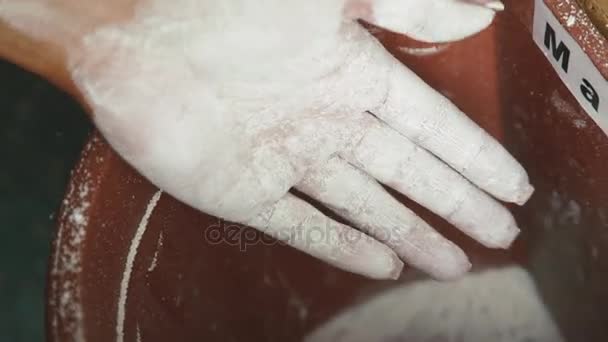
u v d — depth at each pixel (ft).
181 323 1.52
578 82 1.39
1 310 2.00
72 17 1.39
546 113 1.55
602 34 1.37
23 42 1.40
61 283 1.35
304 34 1.42
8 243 2.03
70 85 1.42
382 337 1.71
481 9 1.41
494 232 1.63
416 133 1.52
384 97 1.49
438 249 1.62
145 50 1.41
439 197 1.57
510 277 1.73
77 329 1.34
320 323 1.71
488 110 1.62
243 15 1.41
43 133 2.08
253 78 1.45
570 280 1.67
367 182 1.55
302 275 1.65
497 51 1.53
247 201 1.50
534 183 1.65
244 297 1.61
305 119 1.50
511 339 1.71
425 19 1.41
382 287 1.72
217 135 1.46
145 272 1.47
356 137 1.52
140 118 1.42
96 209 1.38
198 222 1.53
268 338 1.65
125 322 1.42
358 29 1.46
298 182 1.53
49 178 2.05
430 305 1.72
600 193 1.55
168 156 1.44
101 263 1.39
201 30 1.42
